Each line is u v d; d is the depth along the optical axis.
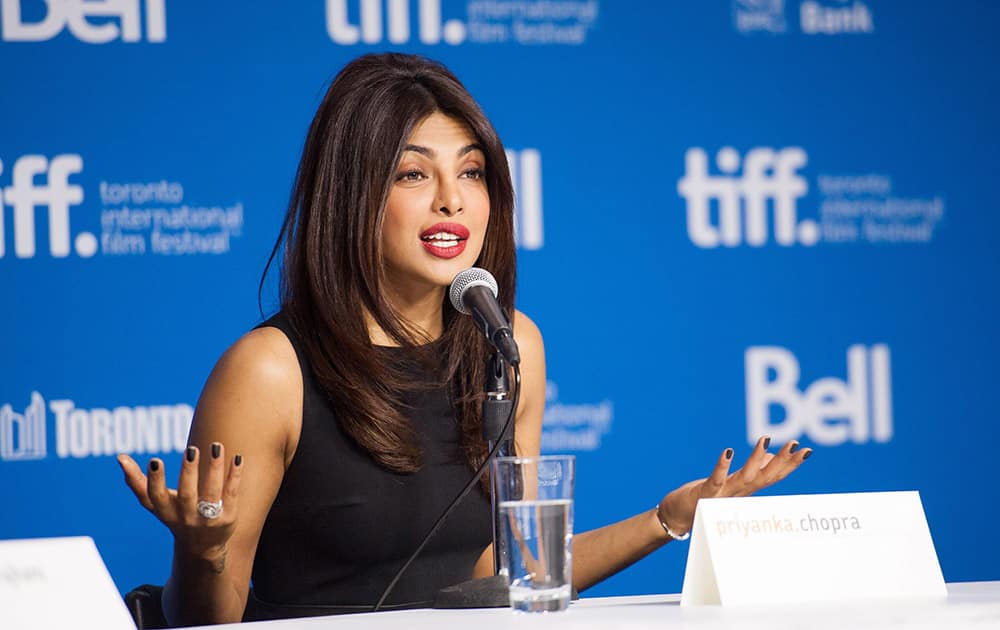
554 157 9.28
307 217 5.21
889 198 9.71
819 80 9.65
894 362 9.68
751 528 3.48
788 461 4.17
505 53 9.24
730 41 9.56
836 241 9.65
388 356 5.21
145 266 8.72
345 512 5.10
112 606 2.85
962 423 9.74
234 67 8.86
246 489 4.98
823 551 3.51
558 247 9.27
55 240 8.61
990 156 9.84
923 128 9.76
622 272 9.35
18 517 8.51
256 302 8.84
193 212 8.79
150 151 8.74
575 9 9.36
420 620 3.19
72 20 8.66
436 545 5.21
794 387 9.56
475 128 5.17
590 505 9.22
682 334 9.42
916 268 9.73
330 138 5.13
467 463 5.32
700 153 9.49
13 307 8.55
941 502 9.69
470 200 5.14
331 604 5.13
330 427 5.11
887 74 9.73
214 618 4.17
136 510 8.66
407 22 9.10
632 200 9.38
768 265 9.56
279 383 5.04
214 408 5.04
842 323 9.63
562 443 9.22
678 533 4.67
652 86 9.45
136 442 8.68
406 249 5.07
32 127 8.59
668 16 9.48
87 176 8.66
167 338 8.73
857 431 9.62
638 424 9.33
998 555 9.72
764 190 9.57
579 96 9.34
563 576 3.20
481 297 4.28
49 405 8.57
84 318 8.62
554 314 9.24
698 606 3.35
